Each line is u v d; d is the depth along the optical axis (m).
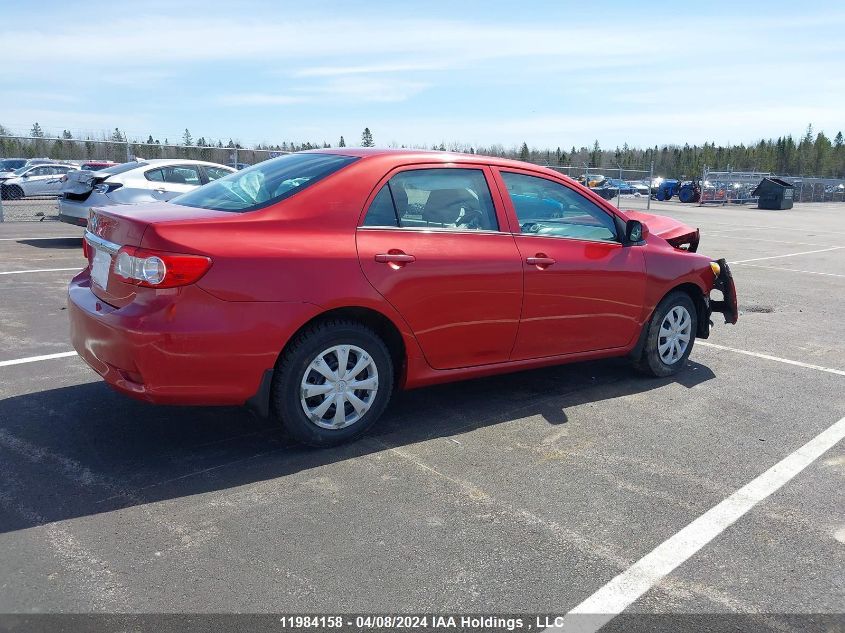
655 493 3.60
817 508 3.51
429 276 4.02
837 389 5.48
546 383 5.37
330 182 3.85
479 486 3.60
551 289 4.59
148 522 3.12
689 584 2.82
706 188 37.53
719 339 7.08
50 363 5.26
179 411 4.41
